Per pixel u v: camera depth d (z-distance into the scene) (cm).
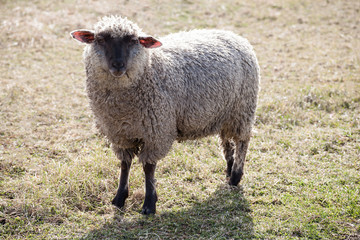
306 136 675
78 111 780
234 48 545
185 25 1303
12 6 1391
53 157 609
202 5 1499
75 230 442
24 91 841
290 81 952
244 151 550
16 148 625
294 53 1152
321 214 459
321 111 778
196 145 653
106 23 438
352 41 1234
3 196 493
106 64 423
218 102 508
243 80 541
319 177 548
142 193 506
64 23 1266
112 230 441
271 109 784
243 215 467
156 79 451
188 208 486
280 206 484
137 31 442
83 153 616
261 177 554
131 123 450
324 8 1548
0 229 436
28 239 425
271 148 645
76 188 505
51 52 1102
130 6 1415
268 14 1470
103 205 492
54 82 914
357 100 812
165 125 460
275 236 426
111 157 587
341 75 970
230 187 534
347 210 464
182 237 427
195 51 508
